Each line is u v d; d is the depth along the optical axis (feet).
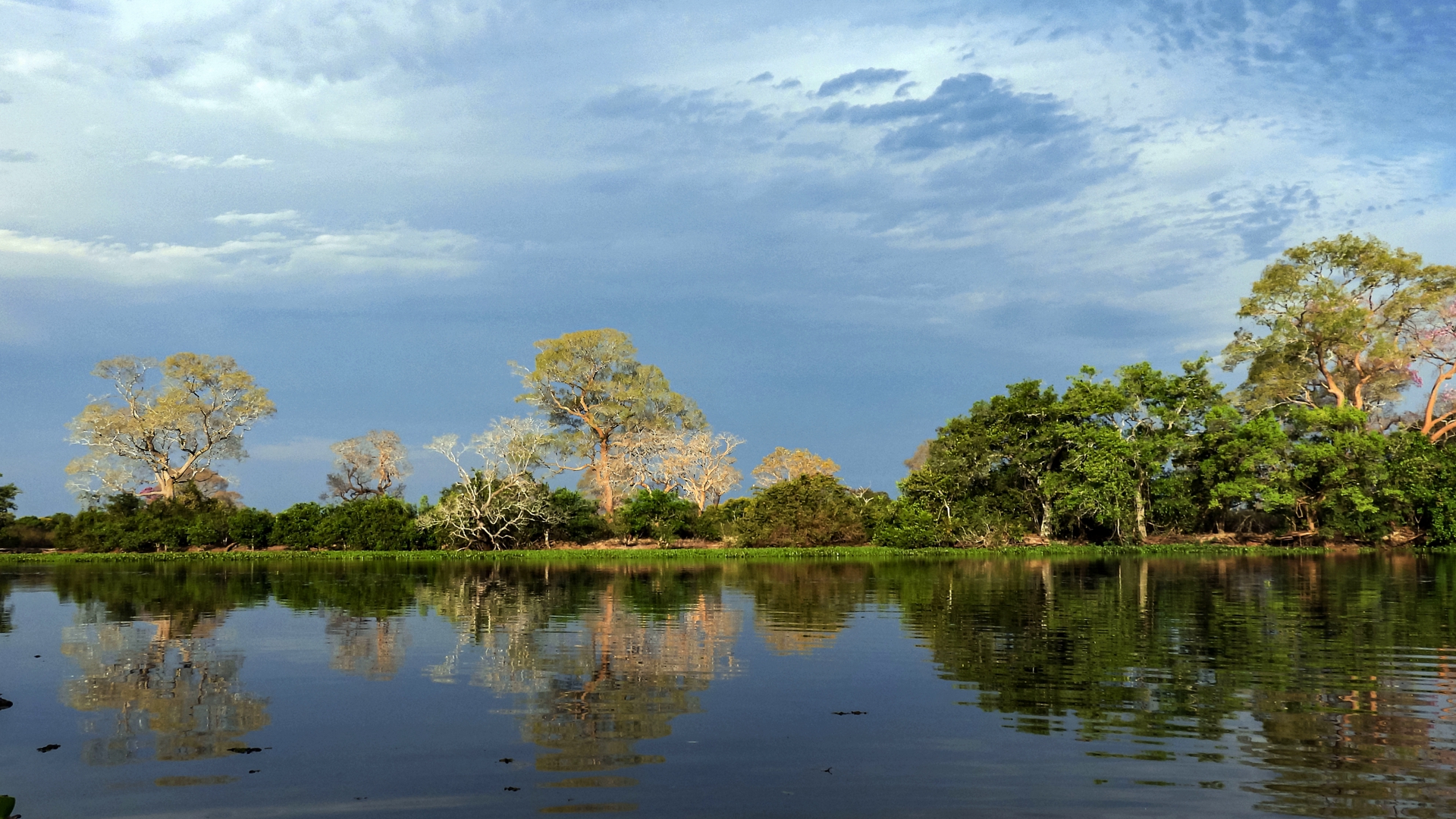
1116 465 168.55
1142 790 27.58
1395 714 36.01
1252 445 172.96
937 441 189.98
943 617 66.33
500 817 25.63
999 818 25.46
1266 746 31.86
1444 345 183.73
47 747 32.58
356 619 67.15
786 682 42.88
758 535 176.96
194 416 219.82
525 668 46.50
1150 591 86.38
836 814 25.76
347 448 228.02
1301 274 188.65
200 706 38.58
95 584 102.94
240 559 162.61
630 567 132.36
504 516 179.52
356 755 31.45
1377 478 163.43
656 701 39.01
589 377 240.12
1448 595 80.74
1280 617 65.72
